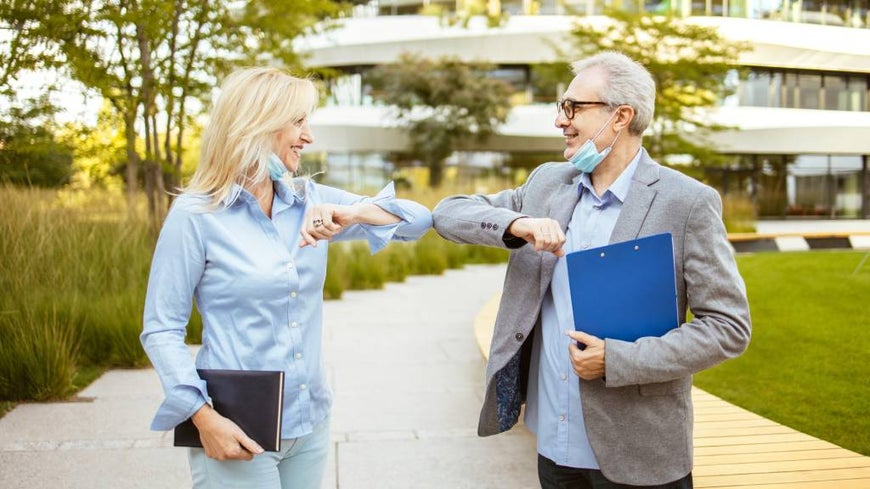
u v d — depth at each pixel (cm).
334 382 543
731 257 192
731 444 333
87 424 435
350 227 220
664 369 182
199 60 874
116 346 574
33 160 873
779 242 1371
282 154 188
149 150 879
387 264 1157
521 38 2955
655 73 1822
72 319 579
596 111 202
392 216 211
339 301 934
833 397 471
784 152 1666
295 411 187
